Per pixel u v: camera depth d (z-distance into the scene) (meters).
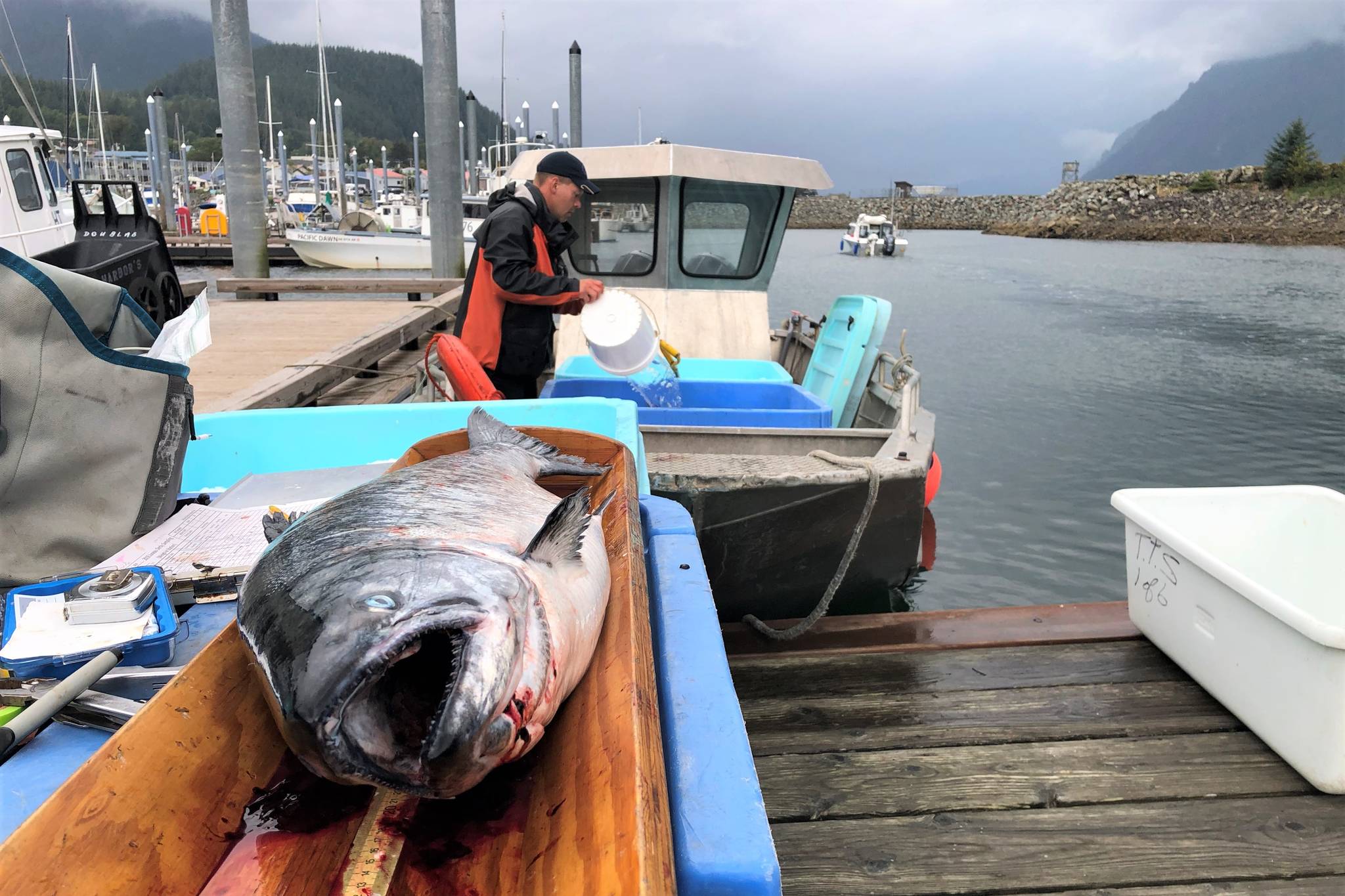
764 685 4.14
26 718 1.65
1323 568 4.00
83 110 119.81
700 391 6.26
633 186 6.86
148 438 2.51
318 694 1.24
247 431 3.48
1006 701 3.99
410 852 1.36
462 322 5.20
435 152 14.91
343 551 1.56
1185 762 3.53
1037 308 23.30
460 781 1.27
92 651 1.87
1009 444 10.60
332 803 1.46
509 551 1.65
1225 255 43.91
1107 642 4.55
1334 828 3.16
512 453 2.54
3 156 9.53
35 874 1.10
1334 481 9.17
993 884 2.91
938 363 15.55
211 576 2.28
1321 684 3.25
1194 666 4.05
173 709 1.41
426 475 2.12
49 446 2.37
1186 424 11.45
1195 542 4.48
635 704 1.45
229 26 13.97
